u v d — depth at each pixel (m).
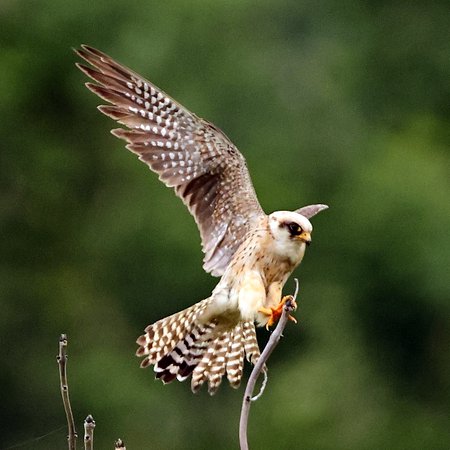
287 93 27.69
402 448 25.02
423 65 30.20
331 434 23.89
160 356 11.28
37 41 28.52
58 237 27.34
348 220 26.52
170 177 11.63
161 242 25.97
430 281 26.19
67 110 28.52
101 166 27.92
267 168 26.83
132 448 23.84
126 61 27.39
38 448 24.19
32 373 25.06
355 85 29.08
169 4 27.72
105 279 26.39
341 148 27.39
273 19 28.36
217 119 27.11
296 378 24.72
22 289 26.52
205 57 27.38
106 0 28.00
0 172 27.80
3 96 28.12
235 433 23.70
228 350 11.33
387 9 30.39
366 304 26.47
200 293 25.80
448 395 26.16
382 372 26.22
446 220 26.39
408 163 27.05
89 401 24.34
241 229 11.66
